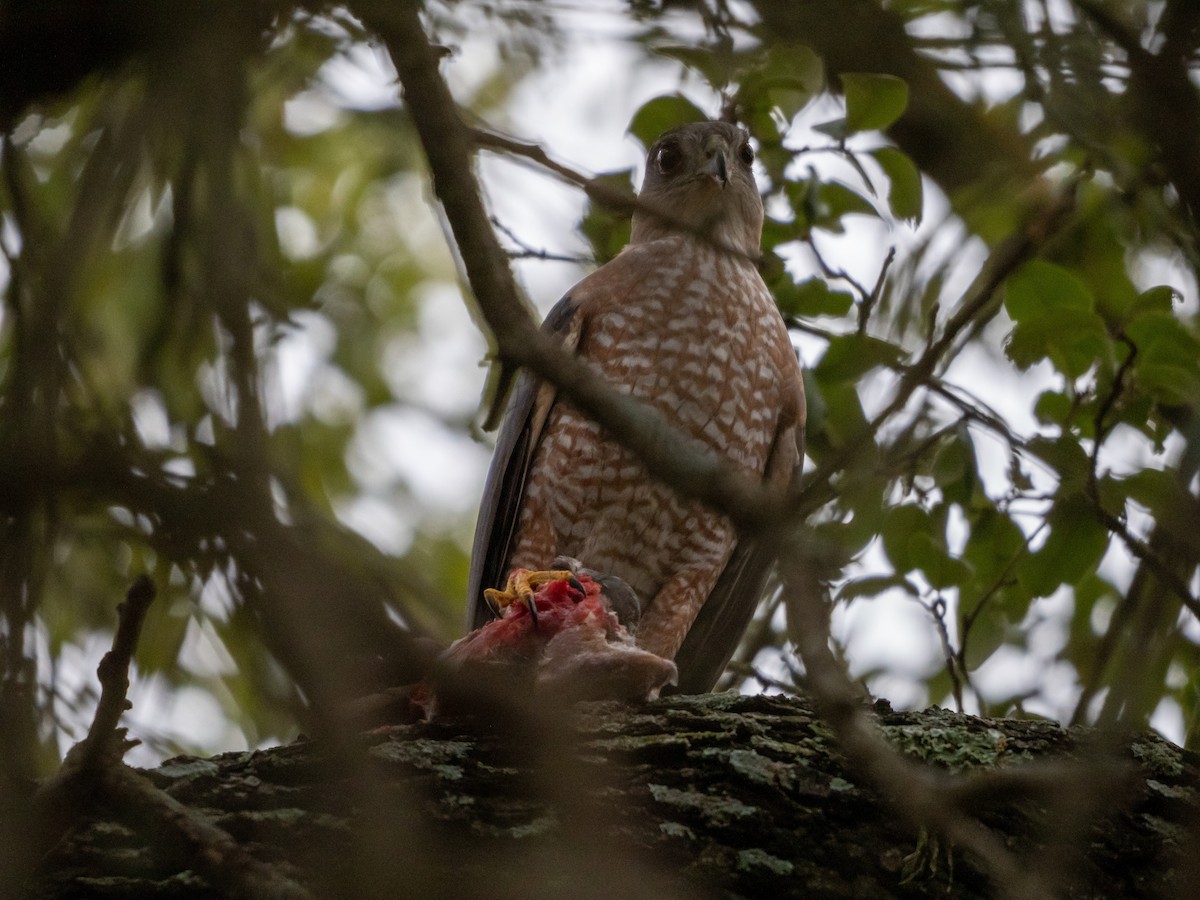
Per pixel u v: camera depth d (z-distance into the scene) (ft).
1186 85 22.13
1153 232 30.14
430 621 19.61
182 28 19.25
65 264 19.29
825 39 27.43
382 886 19.29
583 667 24.49
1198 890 18.84
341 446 42.96
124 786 18.20
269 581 17.03
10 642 18.51
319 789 21.15
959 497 28.81
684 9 26.81
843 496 28.09
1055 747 23.31
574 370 18.29
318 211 42.52
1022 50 26.94
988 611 30.48
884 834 21.84
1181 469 23.02
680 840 21.53
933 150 34.91
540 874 20.75
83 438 18.66
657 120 30.40
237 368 18.11
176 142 19.81
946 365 27.96
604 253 31.12
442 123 19.71
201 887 19.90
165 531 17.57
